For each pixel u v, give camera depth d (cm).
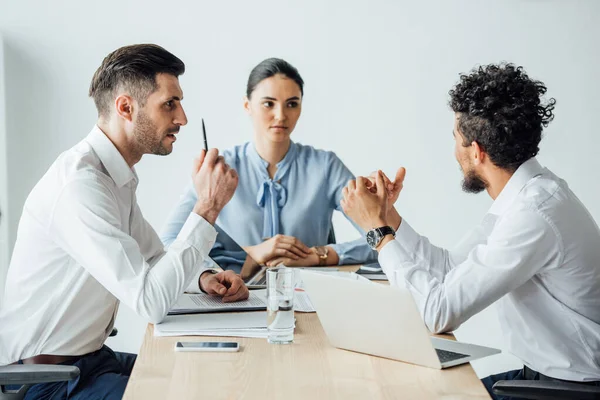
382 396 136
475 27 371
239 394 136
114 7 364
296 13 369
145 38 367
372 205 189
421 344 150
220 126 373
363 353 160
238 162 293
